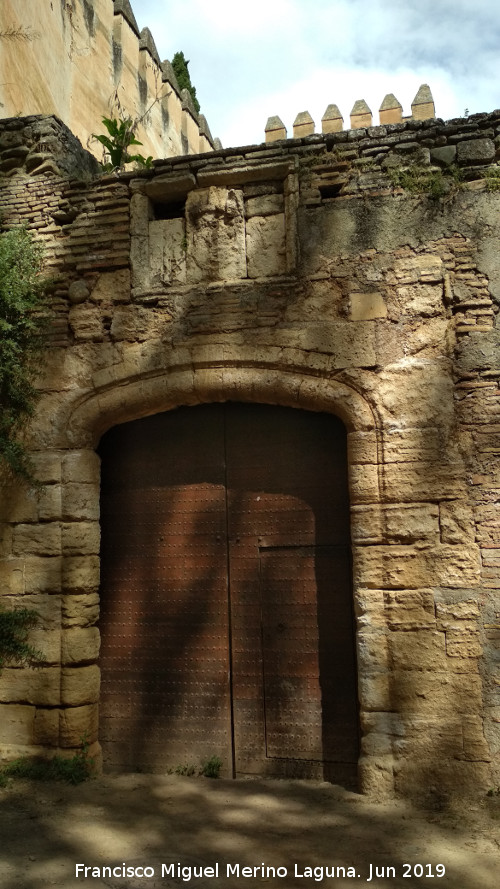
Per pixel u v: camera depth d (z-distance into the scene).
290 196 6.74
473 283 6.32
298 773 6.40
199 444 7.06
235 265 6.84
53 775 6.35
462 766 5.78
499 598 5.91
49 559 6.84
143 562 7.05
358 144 6.70
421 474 6.17
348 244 6.61
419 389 6.28
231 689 6.66
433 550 6.07
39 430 7.02
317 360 6.49
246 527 6.84
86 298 7.13
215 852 4.86
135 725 6.83
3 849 4.91
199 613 6.84
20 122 7.55
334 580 6.54
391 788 5.86
